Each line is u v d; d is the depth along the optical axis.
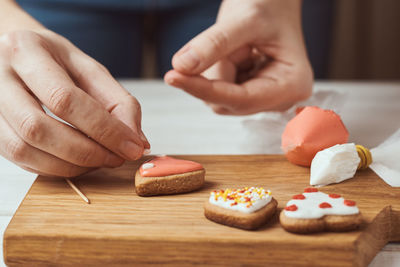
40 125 0.52
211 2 1.07
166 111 0.88
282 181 0.58
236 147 0.71
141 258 0.48
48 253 0.48
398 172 0.60
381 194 0.55
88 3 1.05
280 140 0.70
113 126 0.54
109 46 1.10
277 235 0.48
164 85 1.08
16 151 0.54
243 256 0.47
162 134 0.76
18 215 0.51
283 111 0.75
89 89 0.59
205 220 0.50
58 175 0.56
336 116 0.61
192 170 0.56
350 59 1.62
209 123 0.81
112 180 0.58
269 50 0.71
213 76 0.74
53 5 1.04
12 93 0.53
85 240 0.48
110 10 1.06
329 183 0.57
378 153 0.62
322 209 0.48
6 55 0.57
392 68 1.60
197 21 1.09
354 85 1.02
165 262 0.48
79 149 0.54
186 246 0.48
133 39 1.11
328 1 1.17
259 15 0.69
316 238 0.47
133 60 1.13
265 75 0.71
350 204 0.49
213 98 0.68
